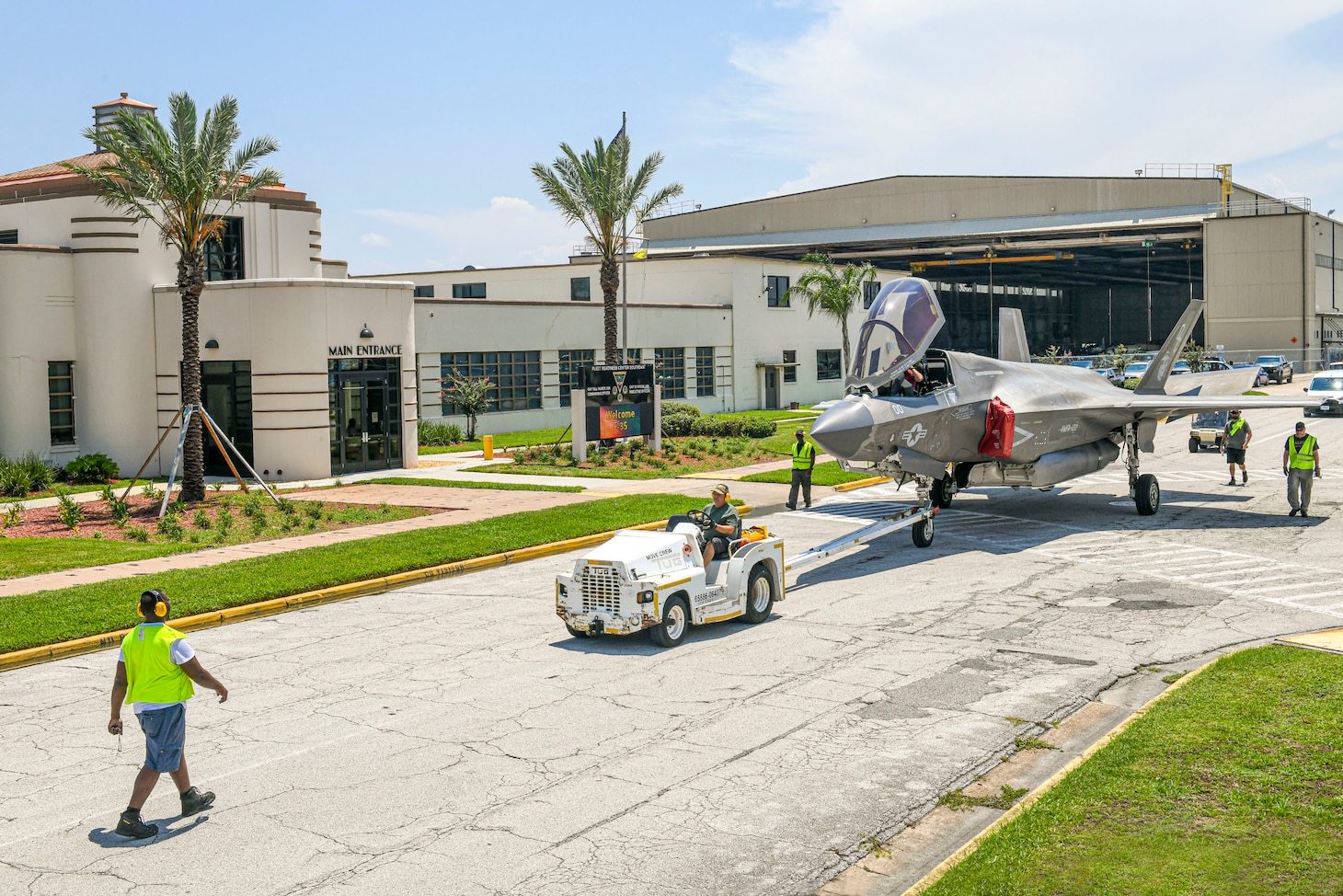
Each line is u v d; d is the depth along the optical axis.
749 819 8.73
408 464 35.81
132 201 27.41
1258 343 77.12
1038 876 7.18
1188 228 78.94
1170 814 8.09
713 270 60.00
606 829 8.58
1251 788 8.50
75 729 11.50
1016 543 21.36
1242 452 28.75
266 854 8.27
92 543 21.98
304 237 39.00
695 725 11.02
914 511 20.86
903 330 19.80
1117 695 11.84
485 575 19.70
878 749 10.25
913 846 8.23
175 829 8.78
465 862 8.05
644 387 38.06
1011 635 14.45
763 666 13.15
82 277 34.06
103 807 9.33
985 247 83.44
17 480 30.17
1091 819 8.07
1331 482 28.61
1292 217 75.62
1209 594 16.58
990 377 22.22
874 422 19.30
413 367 35.84
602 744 10.52
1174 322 124.62
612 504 26.33
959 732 10.68
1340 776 8.66
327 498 28.59
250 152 28.50
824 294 61.56
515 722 11.23
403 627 15.70
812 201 88.56
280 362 32.62
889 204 86.06
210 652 14.50
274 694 12.48
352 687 12.67
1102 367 72.56
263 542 22.23
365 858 8.15
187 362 27.30
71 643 14.74
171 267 35.00
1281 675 11.62
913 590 17.39
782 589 15.91
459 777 9.74
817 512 26.05
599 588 14.05
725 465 36.16
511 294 65.31
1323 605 15.67
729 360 59.72
